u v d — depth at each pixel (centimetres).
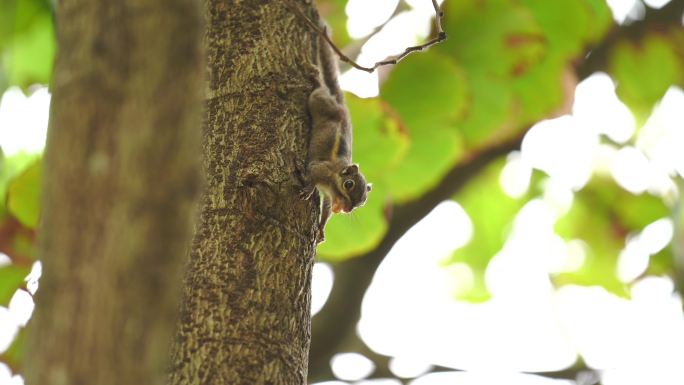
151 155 469
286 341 857
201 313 841
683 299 2350
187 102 482
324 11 1795
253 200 890
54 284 461
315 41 1076
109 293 455
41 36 1645
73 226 464
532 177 2458
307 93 1011
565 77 1814
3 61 1677
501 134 1852
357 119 1523
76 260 461
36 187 1355
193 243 876
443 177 2052
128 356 452
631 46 2164
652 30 2153
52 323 457
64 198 468
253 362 828
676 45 2150
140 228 461
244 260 866
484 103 1823
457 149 1731
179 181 473
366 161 1570
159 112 474
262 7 1015
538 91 1827
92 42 480
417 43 1792
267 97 963
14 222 1494
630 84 2206
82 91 475
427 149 1730
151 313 459
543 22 1853
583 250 2556
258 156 920
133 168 467
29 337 477
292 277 884
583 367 2147
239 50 986
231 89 963
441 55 1678
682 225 2380
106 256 458
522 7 1758
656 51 2158
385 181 1684
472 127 1855
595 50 2173
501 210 2469
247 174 903
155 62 478
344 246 1633
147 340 456
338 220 1617
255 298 853
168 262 466
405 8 1784
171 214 468
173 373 820
